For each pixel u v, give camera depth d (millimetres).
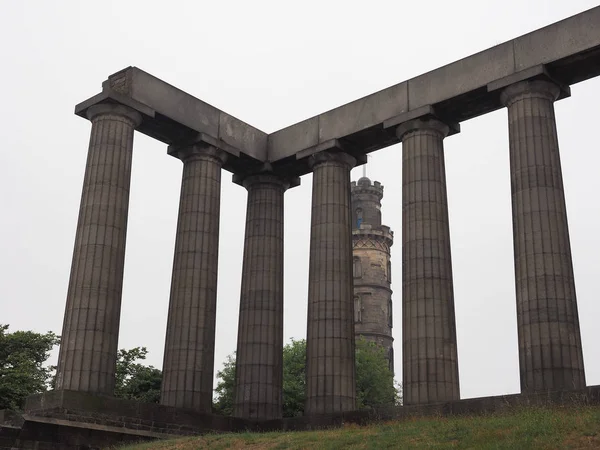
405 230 37500
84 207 36188
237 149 43406
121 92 38969
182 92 41344
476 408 31328
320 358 38781
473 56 37562
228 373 73562
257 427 39156
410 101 39344
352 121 41531
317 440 26469
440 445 22672
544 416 24906
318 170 42438
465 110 38750
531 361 31672
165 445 28828
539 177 33844
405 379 35219
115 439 32500
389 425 28891
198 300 39344
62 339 34344
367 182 108062
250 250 44031
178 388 37719
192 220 40719
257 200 44844
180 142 42375
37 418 29906
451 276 36656
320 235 41000
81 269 34969
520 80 35344
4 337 57375
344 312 39656
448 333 35281
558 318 31688
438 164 38219
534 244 33000
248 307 42875
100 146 37062
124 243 36438
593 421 22828
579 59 34625
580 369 31312
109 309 34781
